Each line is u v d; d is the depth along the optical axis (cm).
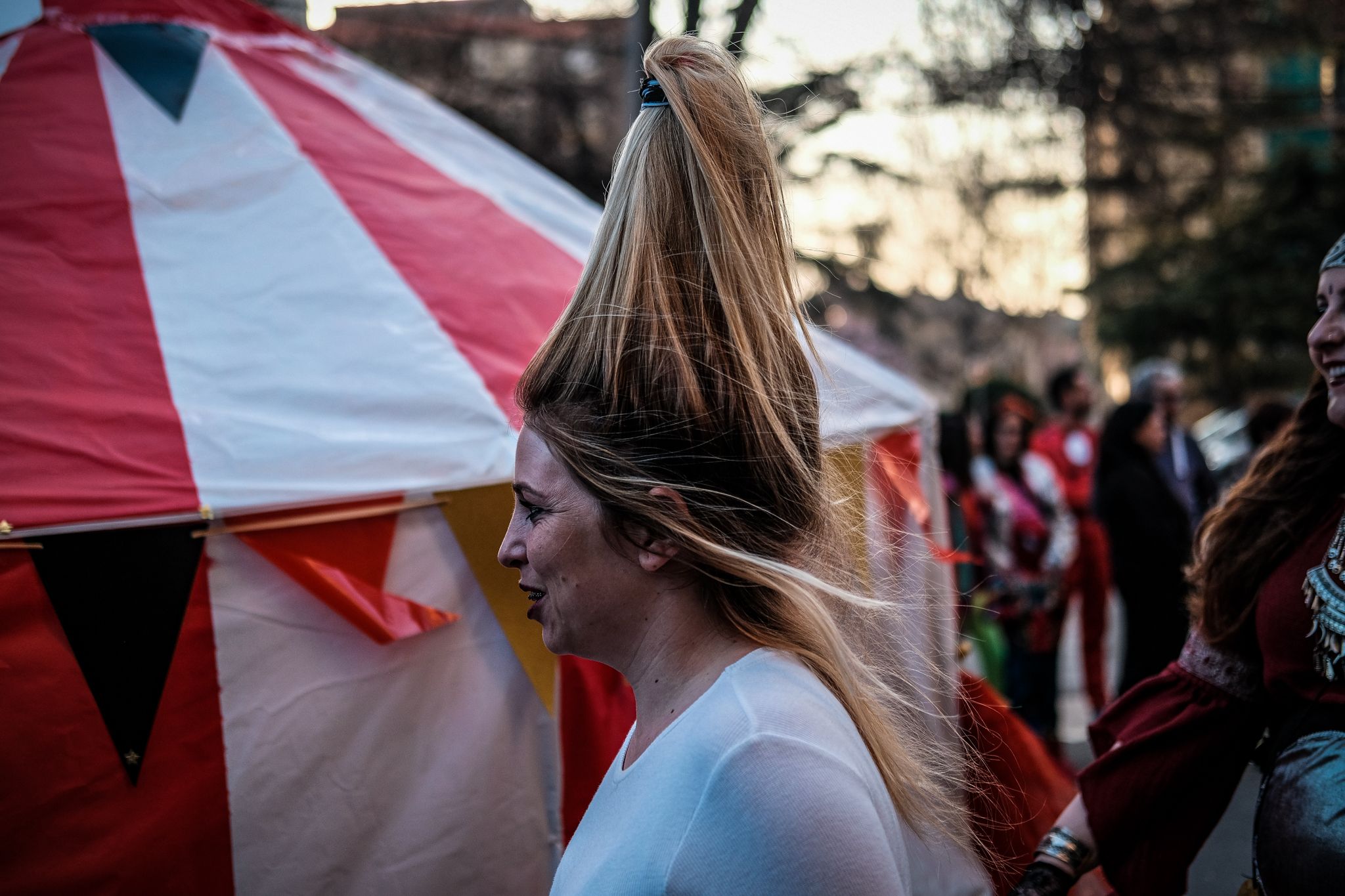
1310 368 1550
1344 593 132
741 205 98
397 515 199
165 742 177
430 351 223
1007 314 906
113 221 223
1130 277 1603
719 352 95
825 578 104
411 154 278
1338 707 132
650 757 92
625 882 86
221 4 285
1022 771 263
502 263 256
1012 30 713
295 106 270
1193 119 799
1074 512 480
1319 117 973
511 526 104
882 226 808
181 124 249
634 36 464
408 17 846
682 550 96
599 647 101
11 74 245
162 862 175
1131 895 160
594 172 866
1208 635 156
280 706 186
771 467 96
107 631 173
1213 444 1331
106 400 191
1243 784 445
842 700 98
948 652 233
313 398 206
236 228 234
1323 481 143
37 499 170
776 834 81
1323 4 766
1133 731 162
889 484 260
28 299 202
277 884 184
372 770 193
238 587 184
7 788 164
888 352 944
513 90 862
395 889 194
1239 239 1519
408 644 198
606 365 96
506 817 205
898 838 92
